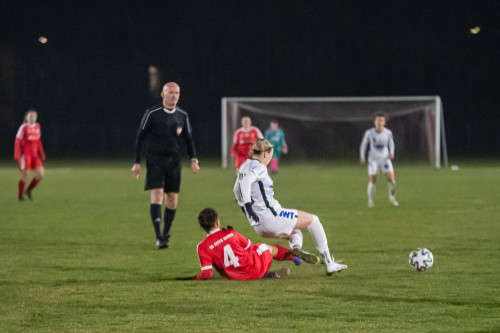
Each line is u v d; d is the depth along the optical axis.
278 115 109.69
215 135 137.25
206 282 24.94
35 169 54.66
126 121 144.75
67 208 49.75
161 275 26.52
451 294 22.92
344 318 19.92
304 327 18.98
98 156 125.31
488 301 21.95
